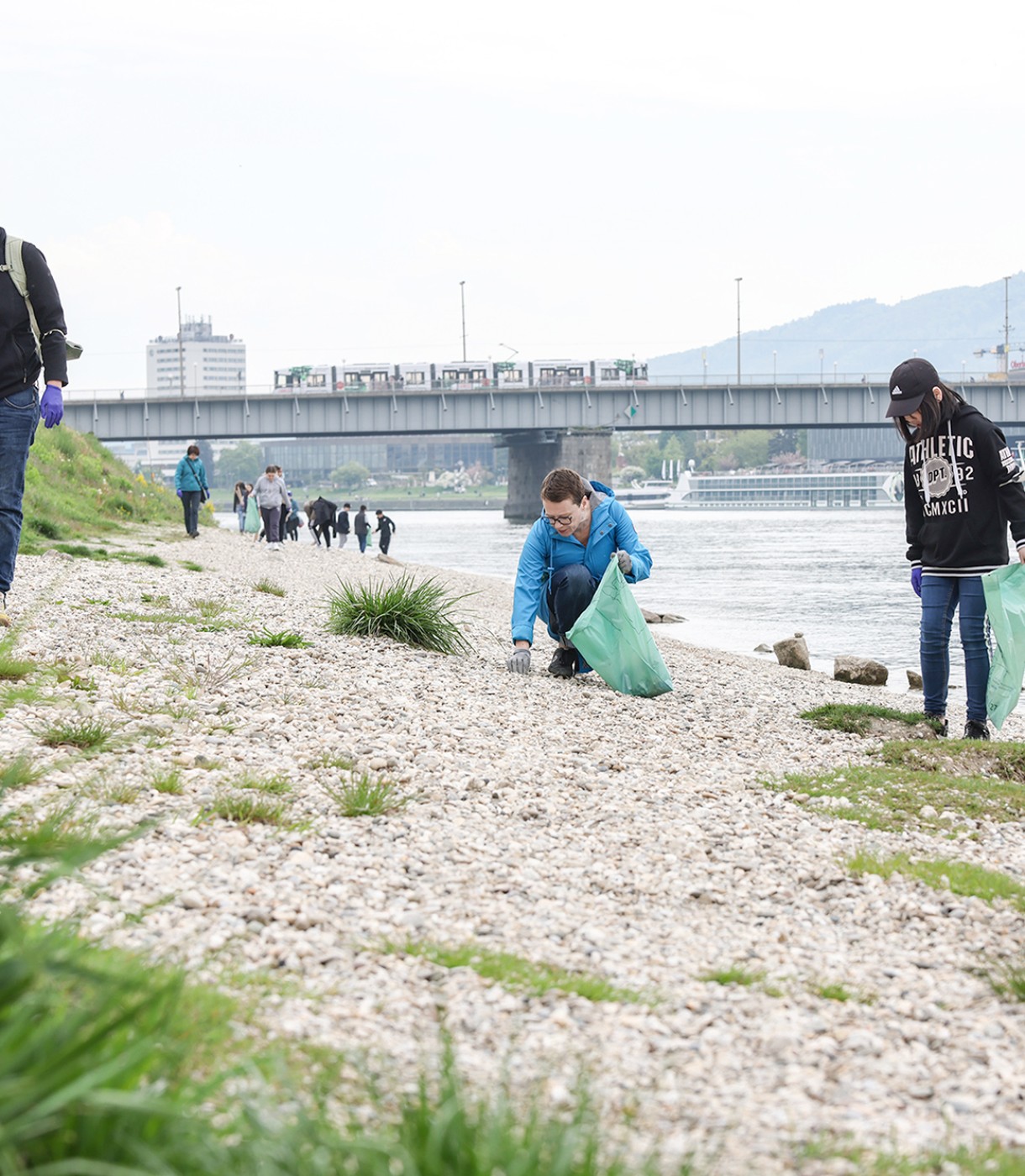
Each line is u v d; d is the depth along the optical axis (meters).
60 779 4.57
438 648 9.61
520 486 117.56
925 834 5.39
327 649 8.62
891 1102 2.68
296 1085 2.40
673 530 79.19
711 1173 2.26
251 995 2.88
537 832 4.86
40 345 7.33
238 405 84.31
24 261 7.25
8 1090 1.87
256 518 37.69
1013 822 5.70
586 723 7.34
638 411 88.25
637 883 4.29
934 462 8.12
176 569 16.95
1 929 2.29
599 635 8.77
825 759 7.04
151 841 4.02
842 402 88.75
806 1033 3.07
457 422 87.12
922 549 8.45
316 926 3.49
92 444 40.38
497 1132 2.11
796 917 4.11
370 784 5.16
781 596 29.53
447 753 5.93
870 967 3.66
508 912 3.84
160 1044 2.23
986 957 3.80
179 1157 1.94
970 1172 2.35
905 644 19.89
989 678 8.12
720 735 7.54
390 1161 2.05
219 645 8.30
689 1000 3.22
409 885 3.99
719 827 5.18
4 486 7.38
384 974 3.17
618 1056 2.81
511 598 22.61
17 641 7.21
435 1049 2.72
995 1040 3.12
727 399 88.38
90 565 14.44
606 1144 2.33
